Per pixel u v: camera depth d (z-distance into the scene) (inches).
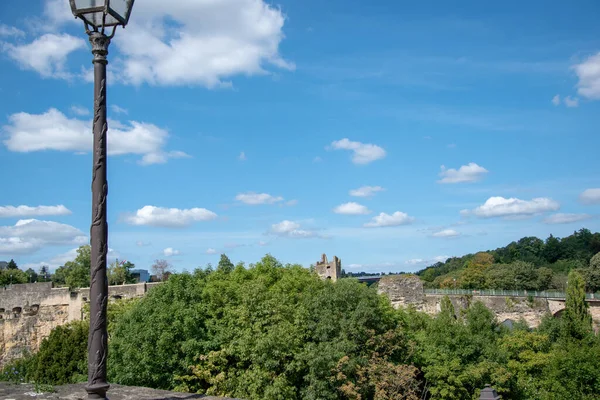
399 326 1481.3
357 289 1486.2
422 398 1456.7
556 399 1389.0
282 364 1254.9
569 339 1588.3
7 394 433.4
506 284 3799.2
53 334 1314.0
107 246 327.0
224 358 1241.4
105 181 327.6
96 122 327.9
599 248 4982.8
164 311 1289.4
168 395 451.5
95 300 319.0
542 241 5521.7
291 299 1512.1
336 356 1226.6
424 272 6382.9
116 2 333.1
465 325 1684.3
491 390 524.4
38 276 4249.5
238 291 1429.6
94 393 314.5
